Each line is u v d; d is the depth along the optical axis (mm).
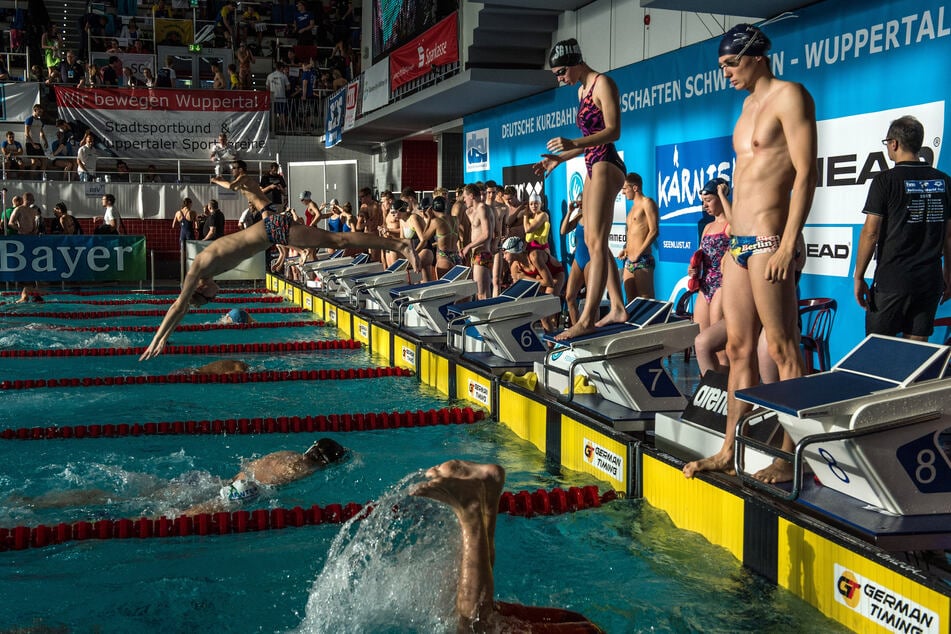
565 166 11102
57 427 5398
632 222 7367
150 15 22672
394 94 14344
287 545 3600
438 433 5566
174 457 4879
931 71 5691
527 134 12352
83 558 3471
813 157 3111
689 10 7207
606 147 4961
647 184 9336
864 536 2807
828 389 3008
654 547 3559
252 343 9328
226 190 17938
